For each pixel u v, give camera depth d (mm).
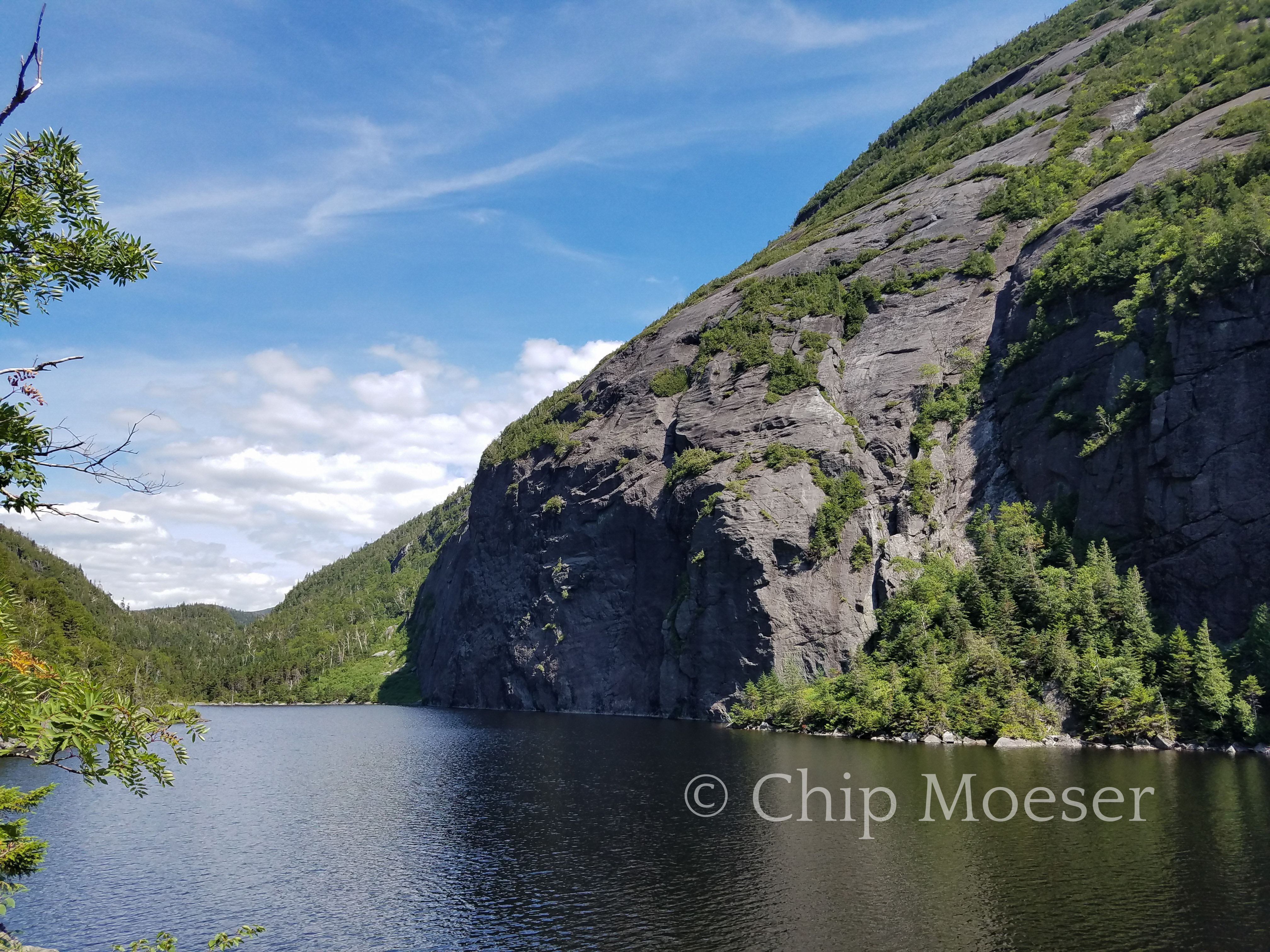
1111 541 95125
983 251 137750
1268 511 82312
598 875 40562
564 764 76562
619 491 143000
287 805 61344
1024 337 120062
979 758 69312
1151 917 31656
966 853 40938
